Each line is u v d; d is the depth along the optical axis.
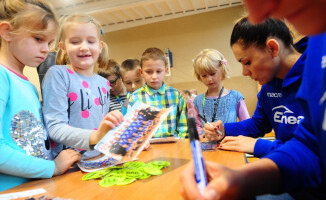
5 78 0.70
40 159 0.67
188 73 4.43
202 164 0.34
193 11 4.30
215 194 0.31
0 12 0.73
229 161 0.67
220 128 1.00
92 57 1.02
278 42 0.71
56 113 0.85
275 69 0.73
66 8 3.87
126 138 0.68
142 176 0.58
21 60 0.76
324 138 0.38
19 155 0.64
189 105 1.52
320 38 0.43
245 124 1.04
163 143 1.06
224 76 1.72
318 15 0.24
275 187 0.42
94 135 0.72
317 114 0.41
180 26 4.45
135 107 0.81
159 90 1.55
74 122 0.96
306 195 0.58
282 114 0.81
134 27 4.66
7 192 0.55
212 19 4.29
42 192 0.53
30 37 0.74
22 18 0.72
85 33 0.98
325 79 0.38
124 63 2.03
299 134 0.54
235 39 0.75
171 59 4.48
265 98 0.93
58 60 1.20
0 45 0.76
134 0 3.72
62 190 0.54
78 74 1.02
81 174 0.68
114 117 0.70
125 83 2.02
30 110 0.75
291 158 0.46
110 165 0.71
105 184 0.54
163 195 0.46
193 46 4.40
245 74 0.79
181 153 0.82
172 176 0.57
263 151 0.74
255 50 0.71
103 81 1.18
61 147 0.93
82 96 0.98
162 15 4.42
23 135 0.71
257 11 0.25
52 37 0.81
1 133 0.64
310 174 0.46
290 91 0.73
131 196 0.47
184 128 1.46
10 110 0.70
